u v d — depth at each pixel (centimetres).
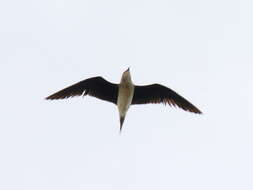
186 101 1436
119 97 1390
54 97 1425
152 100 1461
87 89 1434
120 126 1393
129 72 1369
